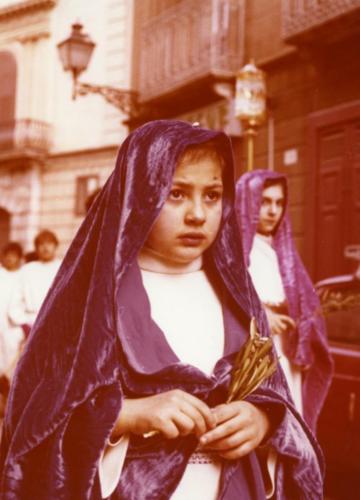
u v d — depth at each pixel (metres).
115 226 1.61
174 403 1.48
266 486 1.70
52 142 19.48
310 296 4.19
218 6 12.07
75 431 1.52
